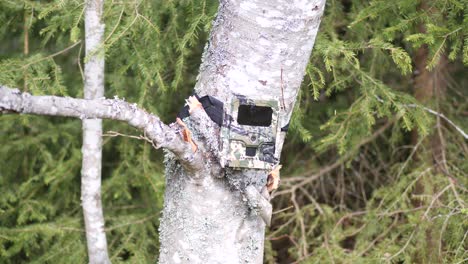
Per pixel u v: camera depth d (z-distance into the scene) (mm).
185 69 6953
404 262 6449
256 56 3762
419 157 7438
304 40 3785
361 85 6316
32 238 7594
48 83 5887
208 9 5719
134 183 7473
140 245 7301
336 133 6312
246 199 3941
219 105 3801
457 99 8281
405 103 6273
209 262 4027
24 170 8117
